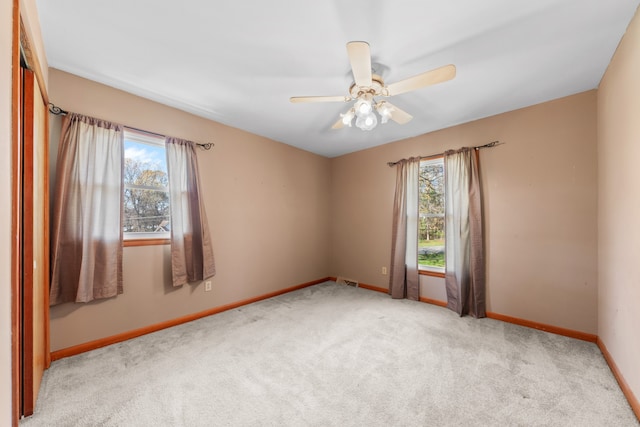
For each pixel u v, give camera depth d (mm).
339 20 1653
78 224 2230
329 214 4988
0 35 830
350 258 4680
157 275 2756
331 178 5020
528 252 2857
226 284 3375
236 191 3512
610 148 2133
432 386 1852
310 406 1654
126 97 2561
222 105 2855
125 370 2031
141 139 2707
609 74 2115
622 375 1824
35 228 1723
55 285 2123
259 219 3799
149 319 2691
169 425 1506
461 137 3369
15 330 1018
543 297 2764
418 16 1617
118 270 2451
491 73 2242
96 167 2342
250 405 1663
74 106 2268
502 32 1757
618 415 1582
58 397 1723
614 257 2045
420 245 3867
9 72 934
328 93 2607
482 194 3170
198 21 1671
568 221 2639
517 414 1592
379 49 1923
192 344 2453
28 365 1563
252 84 2430
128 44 1893
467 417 1567
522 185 2904
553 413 1598
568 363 2129
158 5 1541
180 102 2781
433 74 1710
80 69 2197
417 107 2891
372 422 1527
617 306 1967
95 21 1669
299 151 4445
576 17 1628
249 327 2838
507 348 2375
